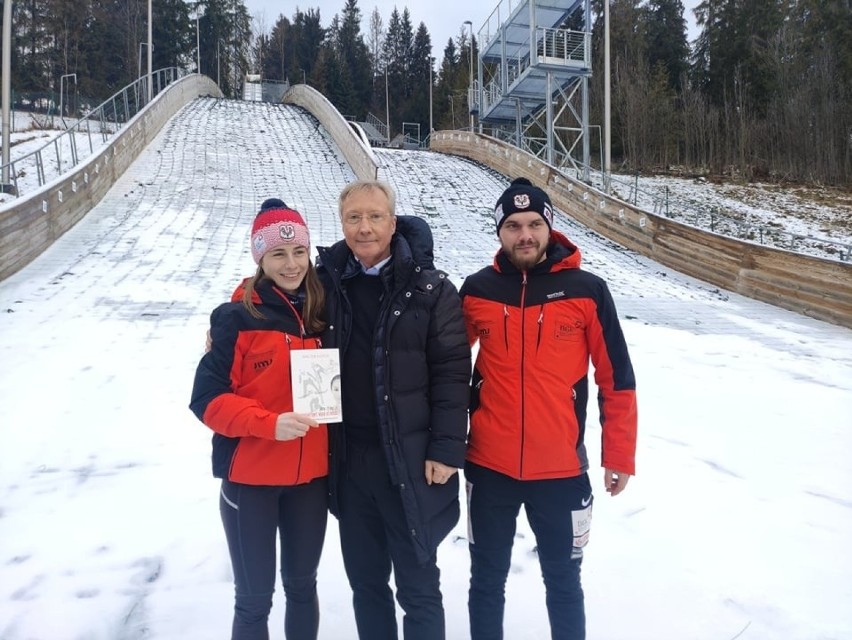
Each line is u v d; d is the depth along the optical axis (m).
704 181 33.03
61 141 21.30
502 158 24.45
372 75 83.69
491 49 27.97
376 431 2.31
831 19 41.41
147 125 20.27
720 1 47.84
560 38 23.73
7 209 9.57
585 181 22.80
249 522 2.27
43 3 54.34
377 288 2.37
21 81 52.00
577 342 2.48
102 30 59.00
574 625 2.43
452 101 62.59
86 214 13.48
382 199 2.31
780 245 21.11
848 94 35.19
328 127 26.72
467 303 2.61
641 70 42.84
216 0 75.94
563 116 40.09
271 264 2.29
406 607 2.30
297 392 2.19
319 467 2.37
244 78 73.81
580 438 2.48
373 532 2.39
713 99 45.06
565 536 2.43
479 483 2.51
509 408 2.43
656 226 15.93
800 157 34.69
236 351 2.29
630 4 51.66
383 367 2.25
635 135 38.62
